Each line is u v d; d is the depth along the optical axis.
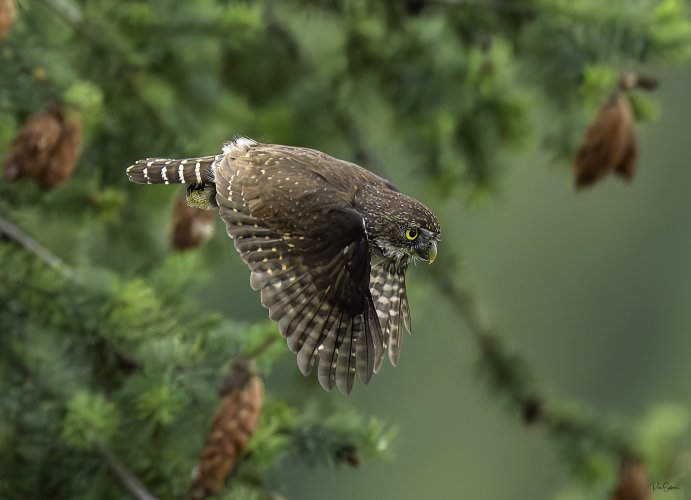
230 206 7.78
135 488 9.48
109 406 9.36
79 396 9.37
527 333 37.91
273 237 7.69
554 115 12.30
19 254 9.88
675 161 38.34
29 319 9.78
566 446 12.17
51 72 10.23
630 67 11.80
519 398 12.55
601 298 38.12
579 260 38.31
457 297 12.76
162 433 9.77
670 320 38.75
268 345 9.44
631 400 37.97
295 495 31.52
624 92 11.36
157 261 11.77
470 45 12.34
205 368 9.45
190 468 9.88
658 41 11.30
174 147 11.45
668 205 38.62
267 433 9.40
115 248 12.34
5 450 9.71
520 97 12.62
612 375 38.41
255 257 7.63
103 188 11.52
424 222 8.60
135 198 12.19
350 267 7.74
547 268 38.00
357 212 7.90
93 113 10.62
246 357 9.48
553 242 37.94
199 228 10.91
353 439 9.98
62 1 11.32
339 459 9.99
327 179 8.16
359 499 32.59
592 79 11.52
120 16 11.55
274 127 13.03
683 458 11.88
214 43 12.30
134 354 9.75
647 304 38.62
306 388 11.61
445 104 12.48
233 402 9.22
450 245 12.80
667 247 38.66
